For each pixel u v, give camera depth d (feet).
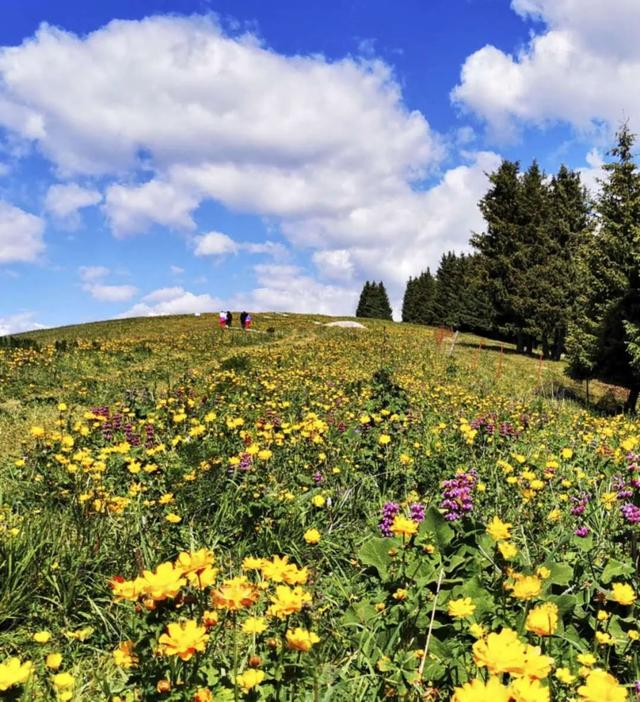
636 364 69.41
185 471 16.84
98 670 9.43
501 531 9.39
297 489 17.34
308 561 13.43
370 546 11.65
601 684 5.06
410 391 44.86
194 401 32.01
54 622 10.98
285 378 52.21
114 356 71.26
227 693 6.72
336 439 22.25
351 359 82.02
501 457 22.04
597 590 9.66
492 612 9.25
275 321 182.39
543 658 5.07
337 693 8.04
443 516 11.54
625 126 81.66
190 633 5.70
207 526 14.56
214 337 112.47
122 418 26.68
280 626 8.96
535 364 110.42
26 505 16.39
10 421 33.14
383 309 353.10
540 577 9.55
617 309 73.87
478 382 68.74
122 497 15.96
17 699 7.21
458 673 8.20
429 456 20.84
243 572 12.51
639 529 11.78
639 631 8.86
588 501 15.15
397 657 8.70
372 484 18.06
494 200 145.69
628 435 32.09
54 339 150.00
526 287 132.05
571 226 134.92
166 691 6.52
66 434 23.84
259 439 21.47
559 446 25.18
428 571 10.34
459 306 211.41
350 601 11.06
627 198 81.35
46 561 12.08
